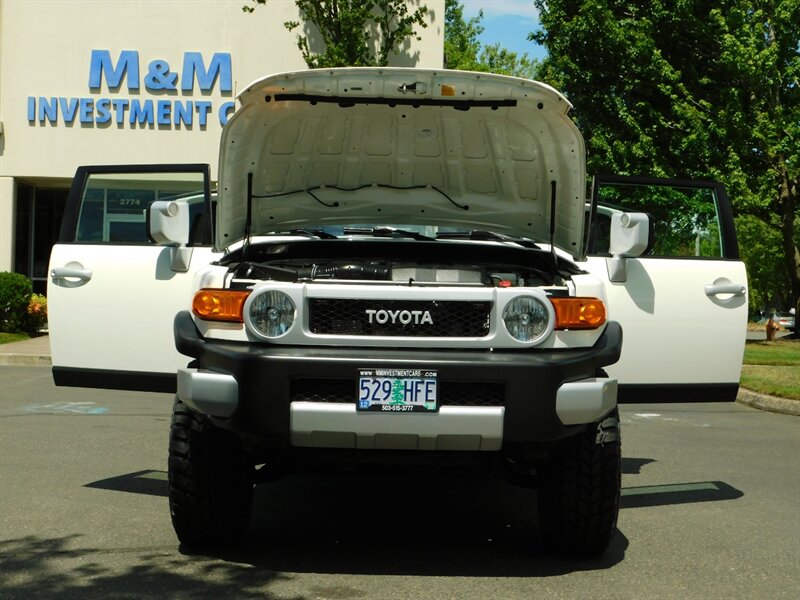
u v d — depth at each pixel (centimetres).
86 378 568
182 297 555
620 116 2531
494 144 527
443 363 421
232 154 515
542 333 441
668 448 826
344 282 447
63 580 425
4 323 1969
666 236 580
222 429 456
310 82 479
